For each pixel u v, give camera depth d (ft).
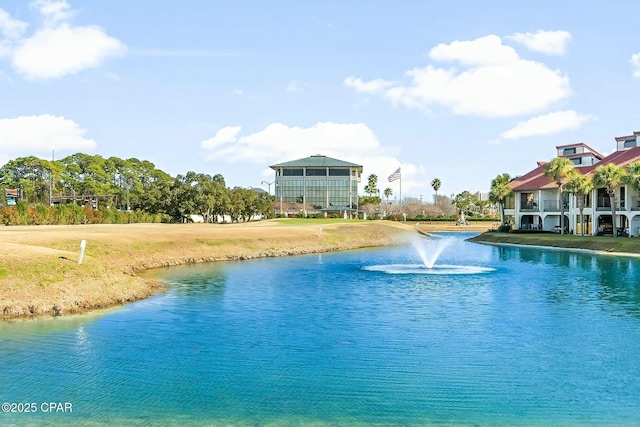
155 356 58.29
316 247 208.44
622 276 126.62
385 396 47.09
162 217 369.91
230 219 418.72
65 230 177.47
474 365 55.67
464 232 402.52
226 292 101.04
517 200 297.53
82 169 539.29
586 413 43.70
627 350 61.26
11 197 389.80
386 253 200.44
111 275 96.12
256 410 43.93
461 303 90.43
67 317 76.33
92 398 46.26
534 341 65.05
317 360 57.21
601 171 226.58
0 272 81.41
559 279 121.49
